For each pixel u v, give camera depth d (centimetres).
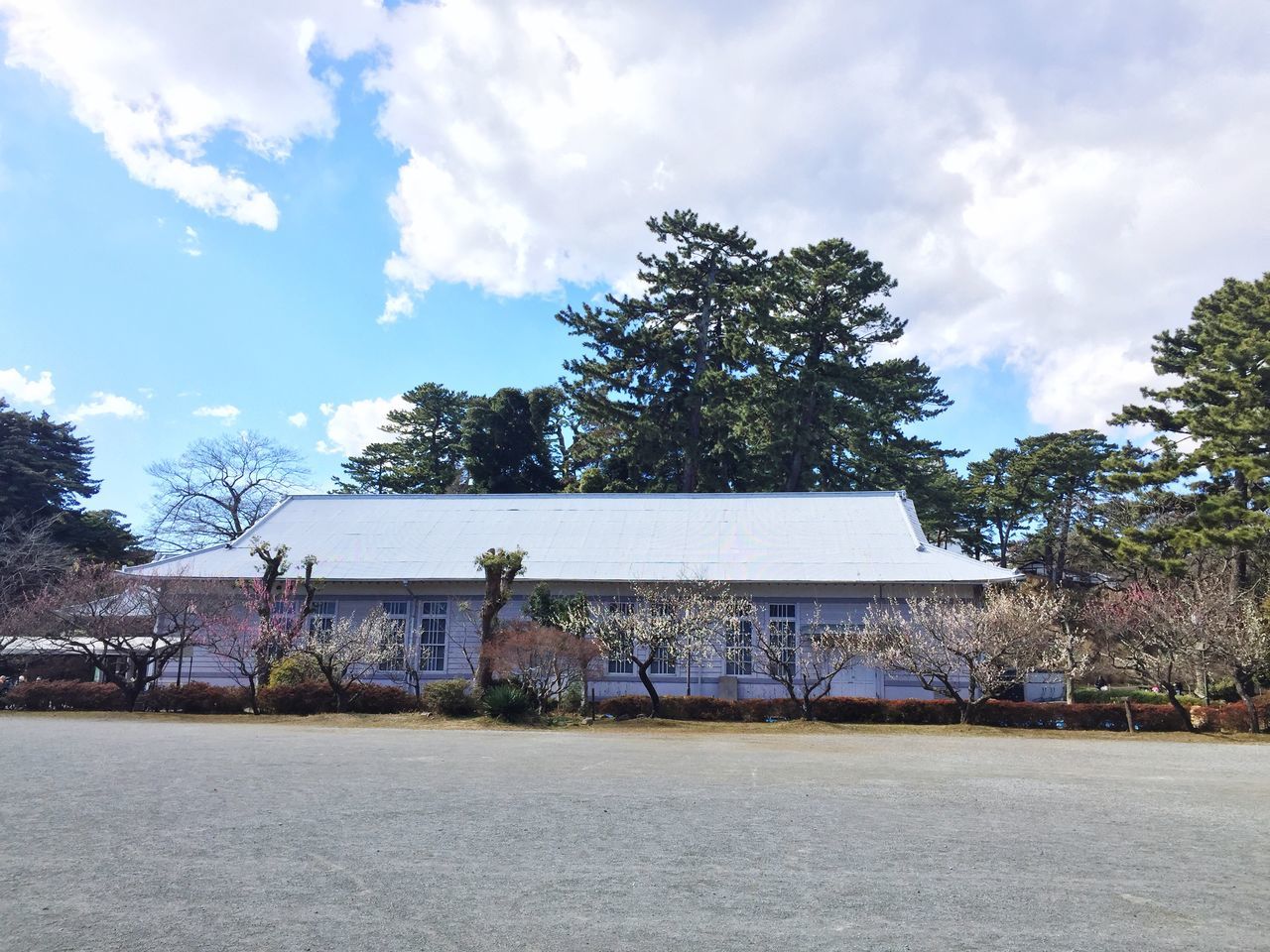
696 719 2300
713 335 5038
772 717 2302
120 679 2438
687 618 2388
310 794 912
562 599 2628
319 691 2314
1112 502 4775
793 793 977
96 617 2527
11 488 4656
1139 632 2462
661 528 3122
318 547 3136
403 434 6519
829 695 2555
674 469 5047
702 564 2834
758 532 3039
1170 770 1308
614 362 4969
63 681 2569
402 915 520
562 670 2278
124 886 574
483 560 2328
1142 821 851
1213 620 2250
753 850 693
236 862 634
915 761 1374
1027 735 2031
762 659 2488
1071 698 2941
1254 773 1282
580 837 727
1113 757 1512
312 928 495
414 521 3309
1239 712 2158
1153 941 493
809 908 544
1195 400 3300
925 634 2341
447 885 584
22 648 3161
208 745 1423
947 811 883
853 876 621
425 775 1066
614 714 2314
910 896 572
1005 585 2748
